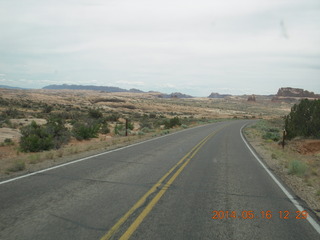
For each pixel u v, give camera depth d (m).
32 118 37.34
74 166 9.59
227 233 4.59
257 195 7.04
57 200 5.83
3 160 10.44
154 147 16.33
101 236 4.21
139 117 69.25
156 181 7.98
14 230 4.29
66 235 4.18
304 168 10.24
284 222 5.25
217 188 7.55
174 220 5.02
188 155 13.75
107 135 25.52
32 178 7.63
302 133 25.06
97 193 6.49
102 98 137.00
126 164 10.44
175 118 43.25
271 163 12.79
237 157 13.98
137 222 4.83
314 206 6.45
